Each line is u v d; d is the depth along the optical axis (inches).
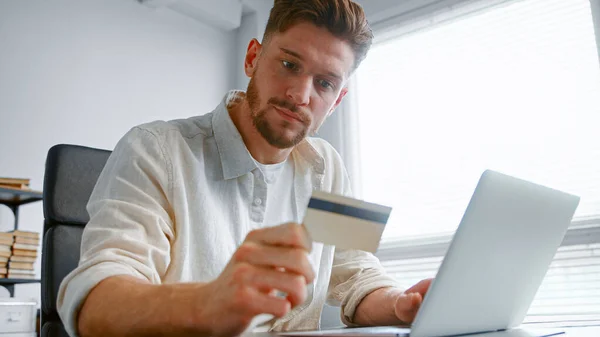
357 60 42.4
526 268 30.7
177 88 118.5
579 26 95.3
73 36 102.9
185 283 23.2
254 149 43.3
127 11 112.3
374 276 45.8
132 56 111.5
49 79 98.2
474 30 107.3
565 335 29.7
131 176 34.4
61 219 49.2
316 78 39.8
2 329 77.9
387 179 113.7
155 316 21.4
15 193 81.5
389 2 116.1
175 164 37.5
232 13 126.3
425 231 106.0
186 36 122.4
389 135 115.3
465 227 24.4
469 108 105.3
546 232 30.7
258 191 43.9
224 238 40.5
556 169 93.5
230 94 44.7
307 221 21.3
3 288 88.2
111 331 22.9
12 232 83.3
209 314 19.9
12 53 94.3
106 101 105.7
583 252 88.6
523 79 99.9
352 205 22.1
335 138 119.5
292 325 45.0
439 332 26.8
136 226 31.2
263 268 19.1
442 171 106.3
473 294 27.3
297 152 48.9
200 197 39.4
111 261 27.6
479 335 28.8
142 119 110.9
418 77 113.3
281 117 39.4
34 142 94.4
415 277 105.0
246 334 28.3
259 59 41.3
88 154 52.2
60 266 48.0
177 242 36.4
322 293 47.7
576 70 94.4
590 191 89.8
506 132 100.0
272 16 40.5
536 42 99.6
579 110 93.0
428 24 112.9
